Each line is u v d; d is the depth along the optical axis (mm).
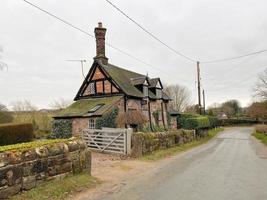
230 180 9883
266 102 41000
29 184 7445
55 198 7391
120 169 12109
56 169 8508
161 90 32375
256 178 10242
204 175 10852
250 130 57688
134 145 15844
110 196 7879
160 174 11133
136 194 8055
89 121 23109
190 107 72375
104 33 27875
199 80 41969
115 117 23438
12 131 17000
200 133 34719
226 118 81688
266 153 19109
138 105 27141
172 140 22406
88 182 9156
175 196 7758
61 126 25219
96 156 15594
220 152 19781
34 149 7766
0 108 28578
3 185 6688
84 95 28234
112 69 28297
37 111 33844
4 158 6770
